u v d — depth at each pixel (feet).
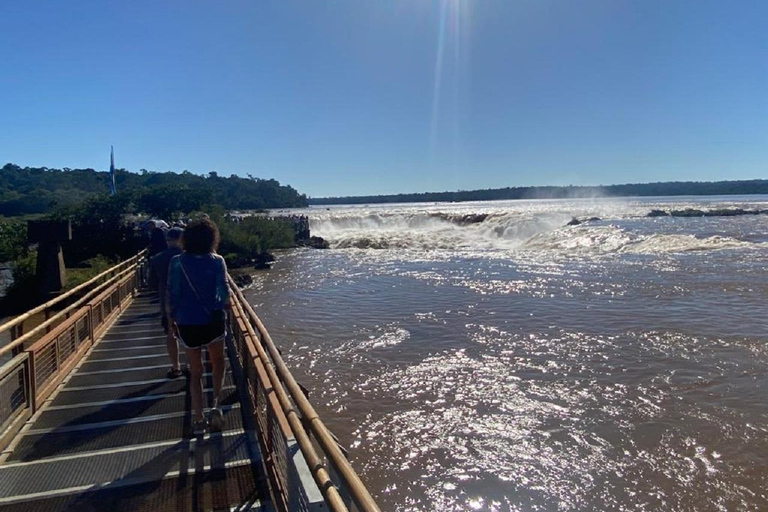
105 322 33.27
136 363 25.71
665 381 34.17
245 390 19.61
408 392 33.81
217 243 16.35
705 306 53.83
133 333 32.81
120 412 19.03
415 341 45.11
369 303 61.87
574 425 28.60
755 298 56.39
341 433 28.48
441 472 24.45
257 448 15.88
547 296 61.67
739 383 33.35
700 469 23.88
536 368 37.50
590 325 48.26
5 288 57.72
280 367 12.68
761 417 28.48
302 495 8.73
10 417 16.89
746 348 40.01
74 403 20.04
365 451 26.53
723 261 80.94
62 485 13.88
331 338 46.93
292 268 96.27
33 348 18.94
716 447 25.62
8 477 14.29
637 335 44.47
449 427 28.86
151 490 13.64
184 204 133.39
